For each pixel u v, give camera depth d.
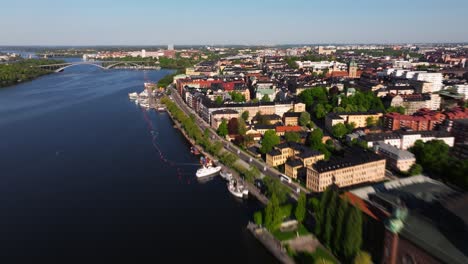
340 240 157.12
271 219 180.62
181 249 178.12
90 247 180.12
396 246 141.50
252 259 170.25
